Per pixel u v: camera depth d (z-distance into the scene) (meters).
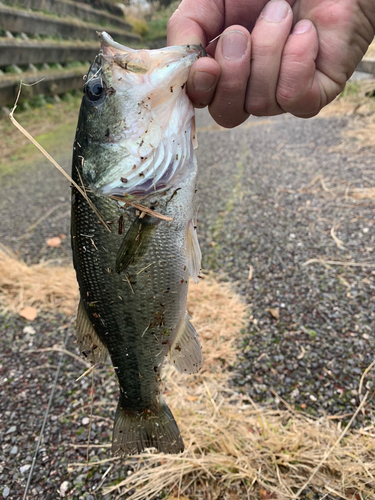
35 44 1.59
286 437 0.35
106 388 0.42
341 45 0.24
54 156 1.13
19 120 1.38
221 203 0.77
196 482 0.33
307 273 0.55
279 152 1.02
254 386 0.41
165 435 0.30
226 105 0.25
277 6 0.23
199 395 0.40
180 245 0.27
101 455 0.36
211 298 0.52
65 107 1.63
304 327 0.47
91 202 0.25
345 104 1.31
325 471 0.33
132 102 0.25
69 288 0.57
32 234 0.72
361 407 0.37
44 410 0.41
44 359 0.46
